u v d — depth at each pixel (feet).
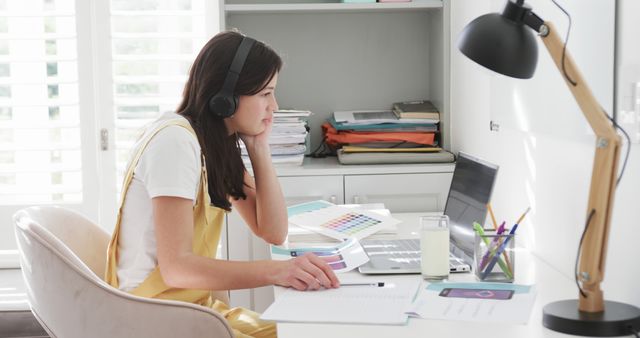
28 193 10.14
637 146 4.51
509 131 6.95
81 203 10.18
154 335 5.07
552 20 5.80
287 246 6.41
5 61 10.05
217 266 5.20
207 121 5.78
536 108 6.08
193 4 10.11
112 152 10.13
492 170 5.63
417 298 4.73
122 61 10.00
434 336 4.02
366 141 9.40
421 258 5.24
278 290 5.04
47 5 10.09
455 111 9.20
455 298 4.69
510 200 6.99
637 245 4.56
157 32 10.11
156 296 5.61
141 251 5.58
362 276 5.39
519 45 4.12
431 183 8.86
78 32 9.96
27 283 5.37
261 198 6.52
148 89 10.16
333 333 4.11
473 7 8.16
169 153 5.35
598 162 4.00
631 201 4.63
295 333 4.13
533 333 4.02
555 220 5.83
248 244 8.82
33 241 5.12
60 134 10.22
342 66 10.34
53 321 5.24
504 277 5.10
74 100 10.11
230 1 10.24
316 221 7.15
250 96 5.85
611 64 4.75
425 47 10.30
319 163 9.48
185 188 5.30
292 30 10.28
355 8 9.35
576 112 5.25
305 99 10.39
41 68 10.12
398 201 8.90
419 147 9.41
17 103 10.11
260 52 5.83
